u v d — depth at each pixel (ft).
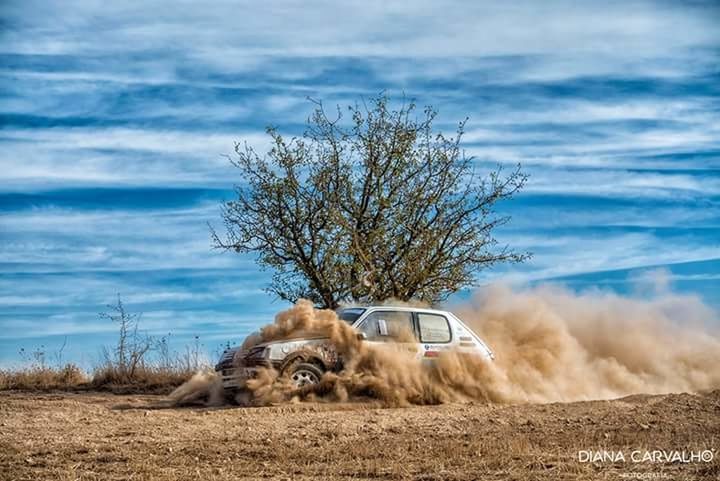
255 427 194.49
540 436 175.42
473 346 263.90
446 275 346.33
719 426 189.26
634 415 209.46
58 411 234.79
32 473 139.44
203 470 141.69
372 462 146.10
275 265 344.08
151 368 338.75
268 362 244.83
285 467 143.95
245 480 132.05
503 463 143.02
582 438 170.91
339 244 337.93
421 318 260.62
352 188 344.49
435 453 154.71
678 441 165.78
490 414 215.72
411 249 342.85
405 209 345.72
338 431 185.88
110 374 335.47
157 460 152.25
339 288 342.03
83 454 159.94
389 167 345.51
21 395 299.58
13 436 183.62
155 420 208.13
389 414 216.54
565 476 131.54
